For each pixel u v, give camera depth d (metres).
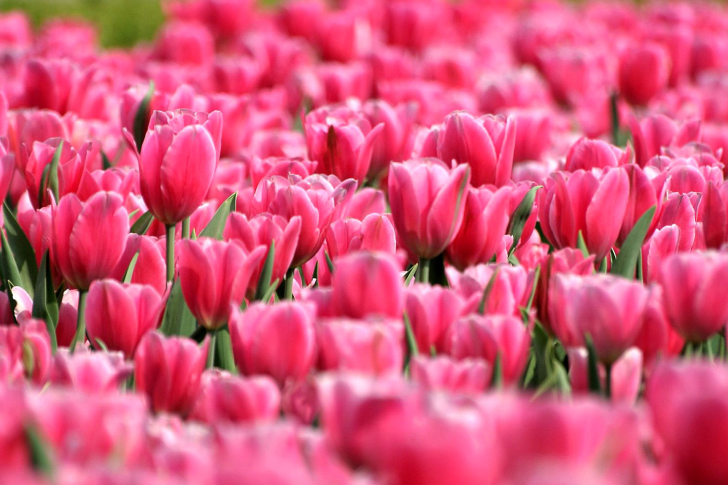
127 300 2.31
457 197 2.39
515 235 2.56
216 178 2.75
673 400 2.09
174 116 2.53
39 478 2.07
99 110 3.08
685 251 2.51
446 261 2.49
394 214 2.41
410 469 2.03
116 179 2.59
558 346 2.37
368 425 2.09
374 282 2.23
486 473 2.03
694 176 2.61
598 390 2.24
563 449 2.06
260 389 2.18
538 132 2.91
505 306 2.31
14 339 2.29
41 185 2.55
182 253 2.31
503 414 2.07
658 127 2.87
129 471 2.08
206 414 2.28
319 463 2.10
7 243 2.50
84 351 2.27
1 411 2.11
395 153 2.82
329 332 2.20
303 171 2.64
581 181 2.47
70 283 2.40
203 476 2.11
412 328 2.28
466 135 2.54
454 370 2.19
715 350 2.38
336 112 2.87
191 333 2.42
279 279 2.41
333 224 2.46
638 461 2.11
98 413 2.12
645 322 2.28
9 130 2.75
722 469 2.07
